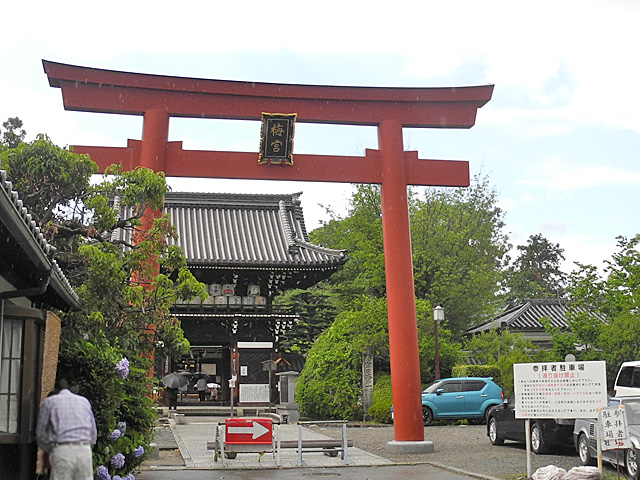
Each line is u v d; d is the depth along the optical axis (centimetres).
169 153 1719
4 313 872
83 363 1078
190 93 1742
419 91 1839
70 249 1379
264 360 3281
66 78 1664
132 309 1345
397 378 1795
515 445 1953
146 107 1720
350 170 1806
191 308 3189
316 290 4566
